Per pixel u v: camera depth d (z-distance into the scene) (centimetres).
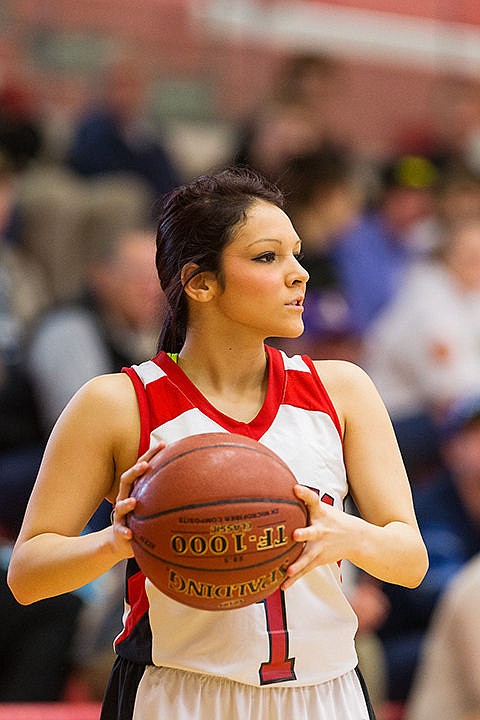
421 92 2531
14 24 2298
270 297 600
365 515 626
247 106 2455
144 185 2058
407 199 1939
